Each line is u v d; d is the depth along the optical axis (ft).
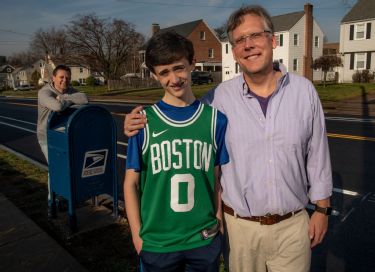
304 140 6.79
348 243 12.09
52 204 13.75
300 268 7.18
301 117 6.70
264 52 6.66
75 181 12.55
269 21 6.77
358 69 103.30
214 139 6.50
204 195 6.38
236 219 7.11
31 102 92.02
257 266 7.32
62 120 13.46
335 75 109.70
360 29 101.24
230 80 7.32
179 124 6.15
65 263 10.84
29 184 18.30
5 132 39.91
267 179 6.73
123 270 10.50
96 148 12.89
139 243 6.31
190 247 6.29
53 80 13.53
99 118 12.80
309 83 6.89
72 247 11.88
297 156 6.77
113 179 13.52
